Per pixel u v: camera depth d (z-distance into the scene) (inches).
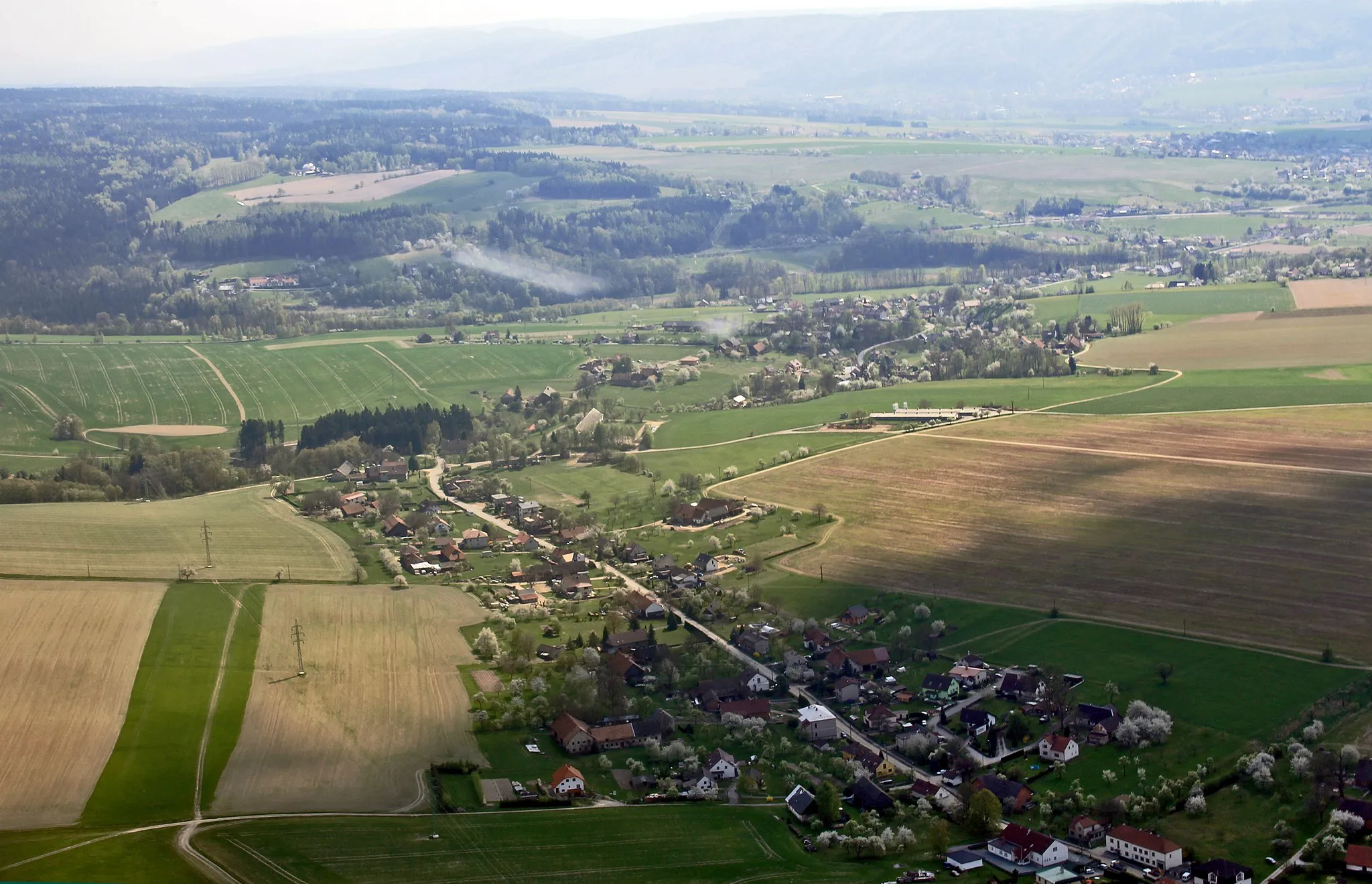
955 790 7386.8
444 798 7268.7
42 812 7032.5
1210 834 6707.7
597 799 7421.3
